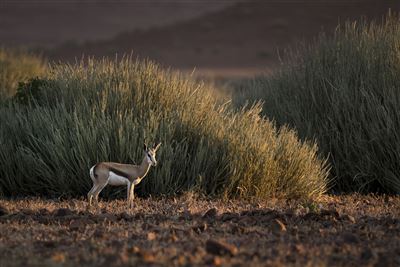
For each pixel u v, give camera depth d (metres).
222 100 50.62
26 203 33.78
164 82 43.62
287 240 25.72
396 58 46.47
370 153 42.91
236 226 27.36
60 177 37.22
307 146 41.47
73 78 44.31
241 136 40.19
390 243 25.86
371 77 45.69
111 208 32.56
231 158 38.59
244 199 37.50
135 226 27.58
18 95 45.81
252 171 38.53
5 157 38.91
